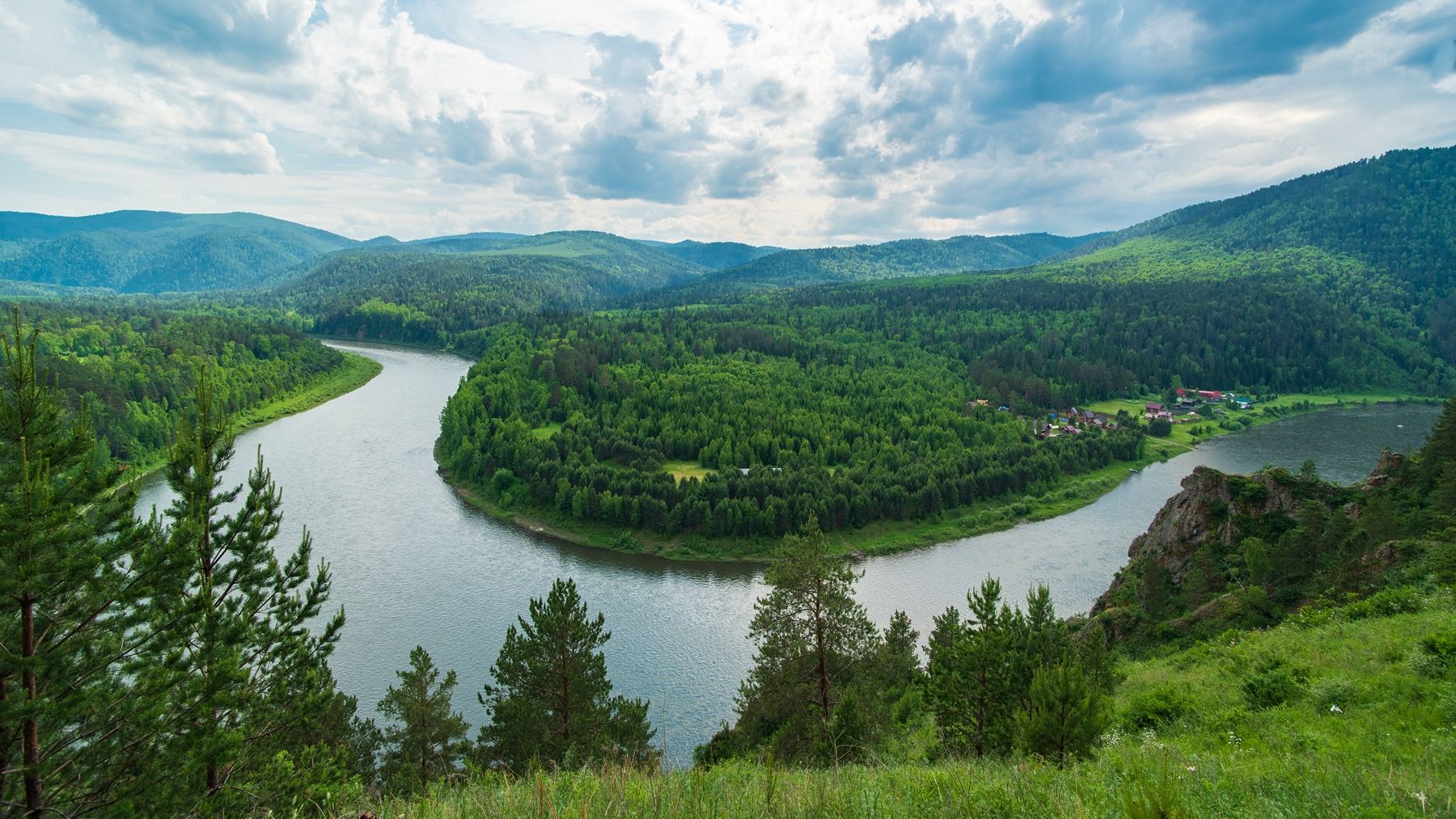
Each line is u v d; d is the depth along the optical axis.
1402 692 19.50
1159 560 59.88
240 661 22.44
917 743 33.72
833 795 11.93
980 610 28.83
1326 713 20.19
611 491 105.31
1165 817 9.18
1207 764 13.89
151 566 18.25
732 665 67.31
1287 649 28.42
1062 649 31.58
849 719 29.31
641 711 38.34
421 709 36.91
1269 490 57.69
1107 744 20.23
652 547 98.00
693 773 13.72
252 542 22.92
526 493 112.19
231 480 117.38
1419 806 10.02
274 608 24.00
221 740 18.91
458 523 105.06
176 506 20.97
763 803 11.70
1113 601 60.22
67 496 16.42
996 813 11.17
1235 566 53.09
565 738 34.53
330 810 16.88
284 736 23.59
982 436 140.12
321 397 188.12
